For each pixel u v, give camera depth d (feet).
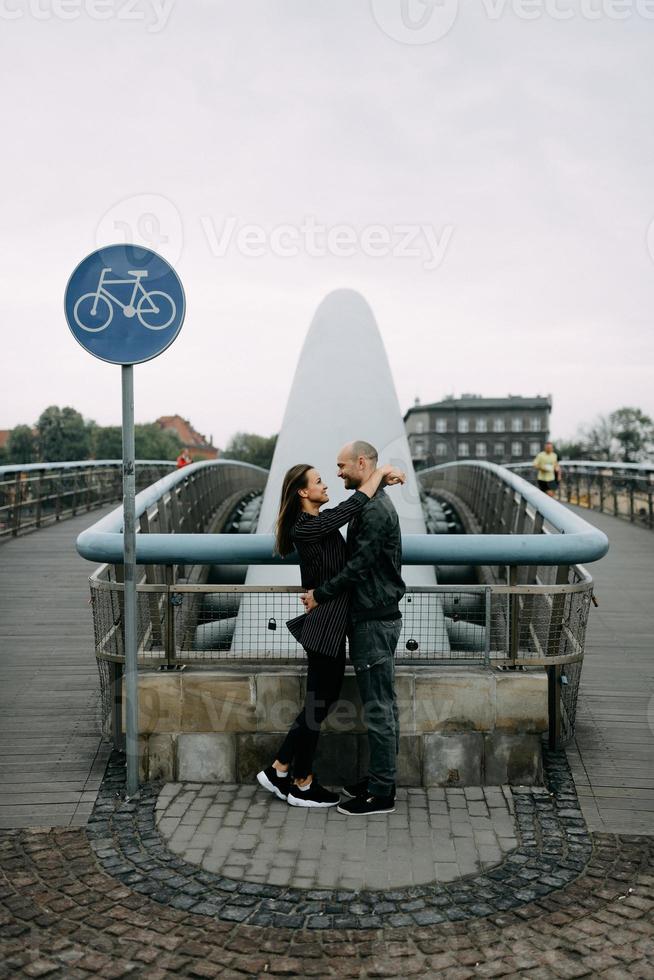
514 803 11.53
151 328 11.34
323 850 10.29
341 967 8.12
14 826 10.91
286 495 11.41
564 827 10.89
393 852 10.24
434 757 12.03
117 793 11.82
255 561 12.19
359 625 10.96
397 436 22.76
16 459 201.26
